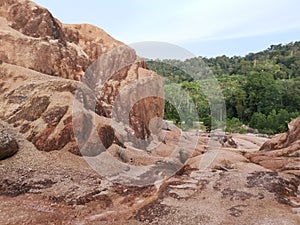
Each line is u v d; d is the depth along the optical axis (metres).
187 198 7.03
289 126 14.75
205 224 5.78
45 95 10.63
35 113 10.10
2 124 9.60
